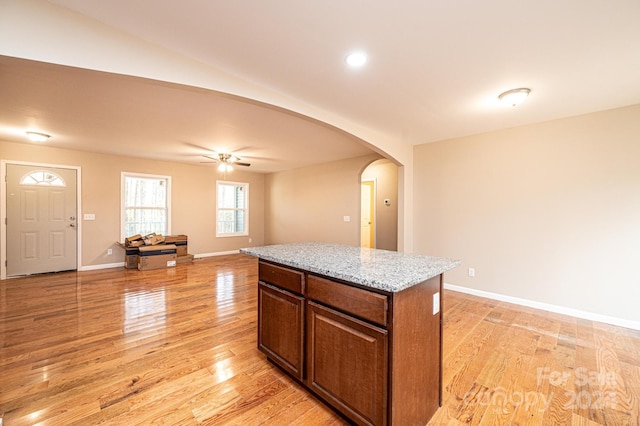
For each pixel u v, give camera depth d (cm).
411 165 445
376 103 280
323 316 165
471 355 228
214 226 703
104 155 543
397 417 133
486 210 373
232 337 259
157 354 227
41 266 487
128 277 475
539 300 334
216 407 167
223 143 446
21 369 204
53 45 156
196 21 164
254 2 146
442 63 206
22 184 467
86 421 154
